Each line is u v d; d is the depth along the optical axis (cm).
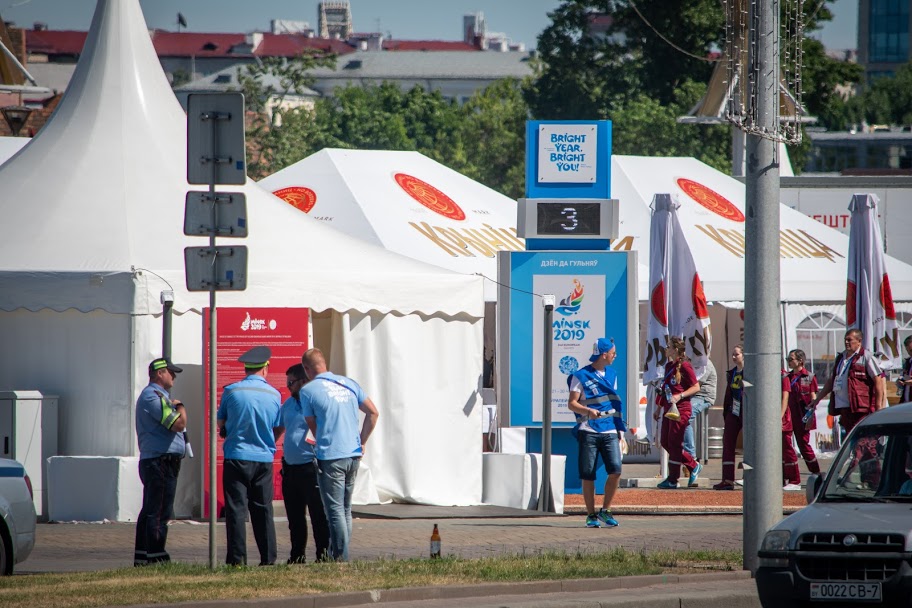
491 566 4619
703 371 7738
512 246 9381
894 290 10594
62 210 6431
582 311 7169
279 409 4744
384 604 4066
